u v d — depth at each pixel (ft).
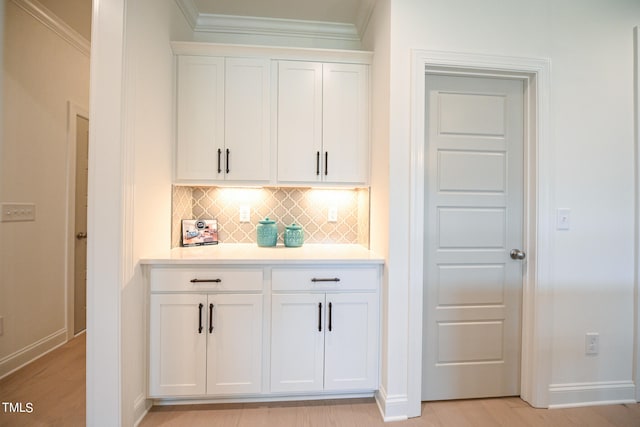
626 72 6.23
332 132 6.82
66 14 7.57
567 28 6.08
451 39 5.79
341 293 5.93
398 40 5.66
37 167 7.57
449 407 6.03
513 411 5.93
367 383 5.98
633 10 6.23
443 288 6.18
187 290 5.67
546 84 6.00
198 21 7.64
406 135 5.70
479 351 6.27
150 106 5.63
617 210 6.21
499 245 6.28
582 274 6.14
